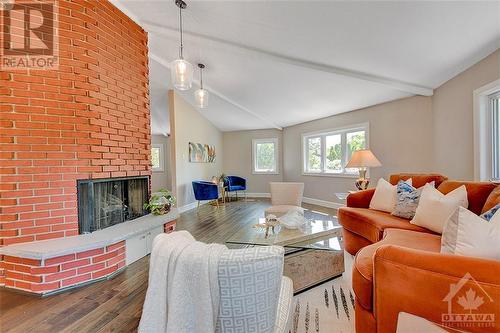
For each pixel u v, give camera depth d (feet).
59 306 6.28
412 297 3.44
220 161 27.27
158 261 3.12
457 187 7.61
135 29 10.21
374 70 11.60
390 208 9.18
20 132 7.09
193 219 16.16
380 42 9.34
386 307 3.71
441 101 12.07
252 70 13.87
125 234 8.09
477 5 6.84
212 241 11.37
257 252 2.80
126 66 9.67
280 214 11.51
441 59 9.80
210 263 2.75
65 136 7.68
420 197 7.93
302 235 8.87
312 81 13.91
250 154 27.17
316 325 5.57
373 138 16.12
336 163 19.65
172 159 17.85
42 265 6.84
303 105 17.90
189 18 10.06
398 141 14.60
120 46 9.37
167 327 2.86
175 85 9.30
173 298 2.88
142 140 10.53
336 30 9.11
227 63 13.48
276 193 13.47
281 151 25.77
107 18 8.82
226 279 2.73
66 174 7.68
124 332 5.29
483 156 9.41
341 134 18.93
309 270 7.99
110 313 5.98
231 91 17.33
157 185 28.22
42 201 7.34
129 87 9.81
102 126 8.51
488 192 6.77
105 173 8.63
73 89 7.81
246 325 2.80
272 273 2.79
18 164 7.06
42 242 7.21
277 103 18.44
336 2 7.72
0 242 6.96
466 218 3.87
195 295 2.80
